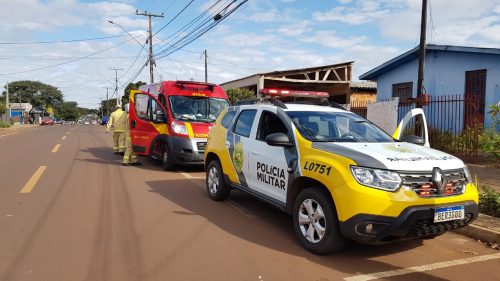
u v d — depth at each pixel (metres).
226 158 6.99
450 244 5.39
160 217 6.32
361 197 4.27
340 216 4.43
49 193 7.88
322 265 4.55
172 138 10.58
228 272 4.30
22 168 11.13
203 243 5.18
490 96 12.82
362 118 6.29
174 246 5.04
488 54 12.86
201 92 11.67
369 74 17.23
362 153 4.57
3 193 7.85
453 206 4.45
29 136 26.55
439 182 4.42
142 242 5.16
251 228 5.86
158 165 12.12
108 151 16.19
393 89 16.64
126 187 8.62
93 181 9.24
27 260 4.52
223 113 7.62
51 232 5.48
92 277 4.11
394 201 4.21
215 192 7.41
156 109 11.39
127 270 4.30
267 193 5.85
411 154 4.74
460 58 13.75
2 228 5.63
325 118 5.84
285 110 5.88
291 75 22.39
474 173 9.55
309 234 4.93
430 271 4.49
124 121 13.79
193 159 10.45
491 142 6.99
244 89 22.14
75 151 16.09
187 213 6.59
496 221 5.94
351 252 4.97
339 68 23.03
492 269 4.58
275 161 5.61
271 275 4.25
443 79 14.36
